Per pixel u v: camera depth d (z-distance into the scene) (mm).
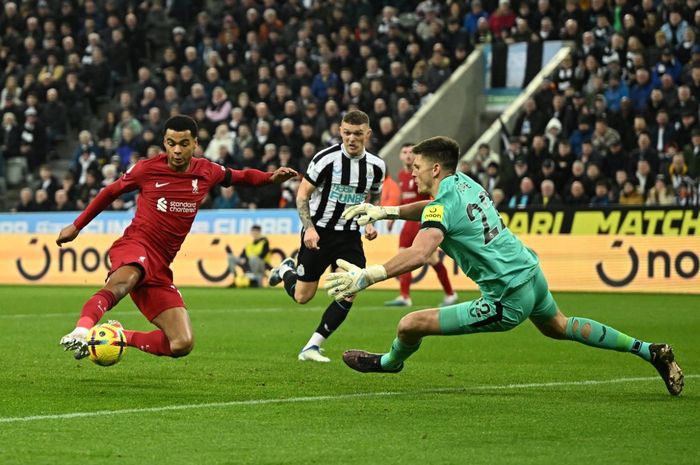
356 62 46062
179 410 12391
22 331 22734
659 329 23250
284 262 18547
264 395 13672
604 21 42406
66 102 50094
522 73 45562
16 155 49031
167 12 54594
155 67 53062
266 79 46031
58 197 43844
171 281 14641
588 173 36938
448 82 45156
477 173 39375
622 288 34969
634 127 38844
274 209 39938
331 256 18094
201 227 40469
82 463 9516
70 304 30875
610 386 14641
